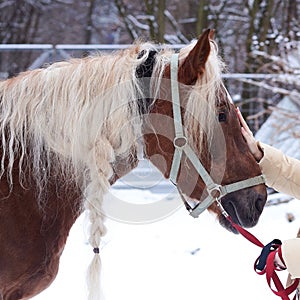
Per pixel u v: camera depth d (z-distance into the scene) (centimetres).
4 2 1332
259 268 289
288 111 692
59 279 480
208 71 270
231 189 281
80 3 1415
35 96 274
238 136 283
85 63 279
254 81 768
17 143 273
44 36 1404
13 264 273
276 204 661
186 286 477
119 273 496
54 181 275
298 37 842
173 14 1196
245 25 1034
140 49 284
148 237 576
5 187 272
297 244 278
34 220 274
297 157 683
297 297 301
